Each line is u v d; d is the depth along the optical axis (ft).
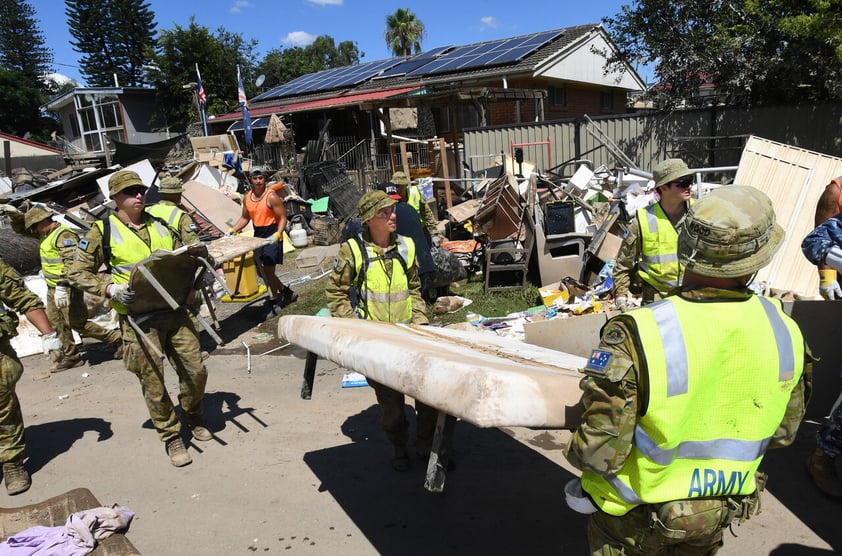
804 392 5.55
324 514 10.64
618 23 40.40
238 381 17.47
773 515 9.76
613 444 5.01
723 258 4.90
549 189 28.07
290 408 15.29
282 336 9.55
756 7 33.42
